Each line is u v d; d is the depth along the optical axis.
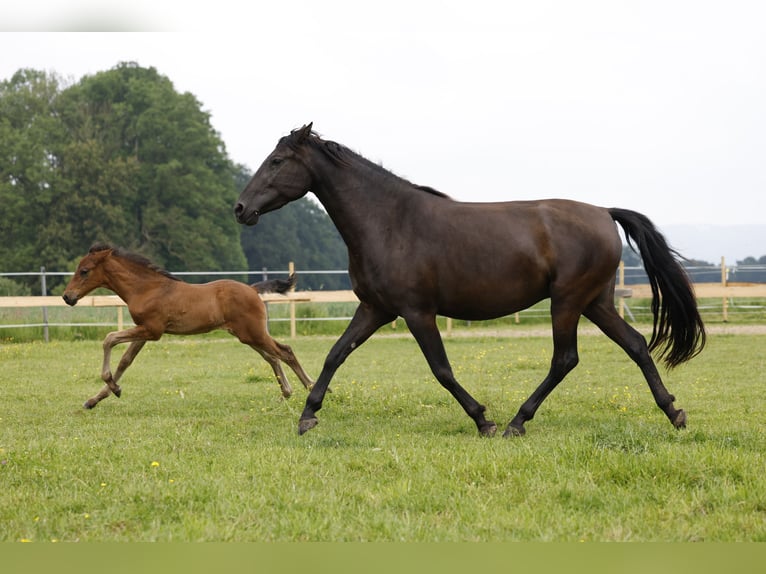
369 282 8.25
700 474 5.84
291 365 11.66
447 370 8.18
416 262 8.02
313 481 6.07
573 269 7.99
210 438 8.05
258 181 8.30
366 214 8.20
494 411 9.73
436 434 8.29
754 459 6.23
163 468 6.47
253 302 11.46
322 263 78.31
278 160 8.29
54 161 55.50
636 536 4.83
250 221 8.32
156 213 55.31
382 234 8.16
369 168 8.30
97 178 53.59
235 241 61.72
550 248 7.98
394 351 19.33
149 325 11.12
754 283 28.22
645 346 8.38
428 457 6.71
